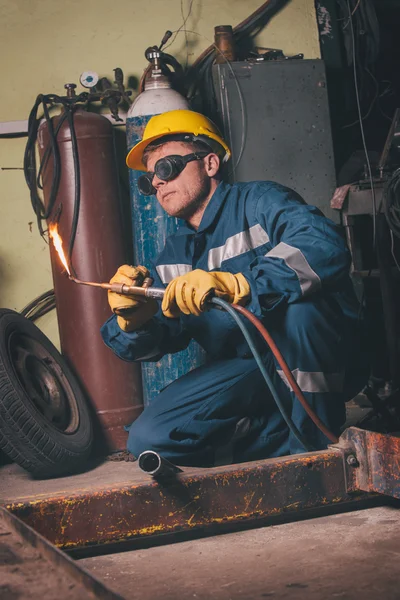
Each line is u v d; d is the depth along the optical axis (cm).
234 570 139
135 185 323
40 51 356
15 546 104
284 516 178
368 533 158
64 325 322
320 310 201
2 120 354
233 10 365
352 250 349
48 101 333
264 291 184
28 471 267
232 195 226
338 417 208
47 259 355
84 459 284
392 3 457
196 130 229
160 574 140
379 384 365
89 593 84
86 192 318
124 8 358
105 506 143
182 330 235
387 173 346
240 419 220
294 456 161
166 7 360
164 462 149
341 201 344
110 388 316
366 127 438
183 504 149
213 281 171
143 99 326
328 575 131
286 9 372
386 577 127
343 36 395
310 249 192
